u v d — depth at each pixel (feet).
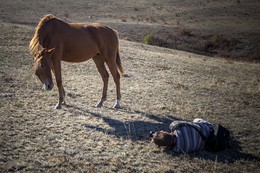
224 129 25.49
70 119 28.40
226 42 123.65
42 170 19.71
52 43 28.99
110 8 173.58
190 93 42.14
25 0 173.78
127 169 21.06
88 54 31.73
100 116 30.17
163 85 44.73
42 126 26.11
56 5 169.78
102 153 22.81
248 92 46.75
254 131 30.45
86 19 144.97
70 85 39.73
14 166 19.71
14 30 69.15
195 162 23.04
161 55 73.87
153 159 22.85
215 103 38.75
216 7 183.01
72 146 23.31
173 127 24.75
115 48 33.47
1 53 50.85
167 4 191.31
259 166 23.61
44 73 26.35
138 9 175.22
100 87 40.40
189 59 77.10
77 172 19.97
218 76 58.75
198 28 142.10
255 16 166.30
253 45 122.62
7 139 23.12
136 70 52.80
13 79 38.65
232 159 24.31
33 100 32.35
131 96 37.93
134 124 29.04
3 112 28.02
